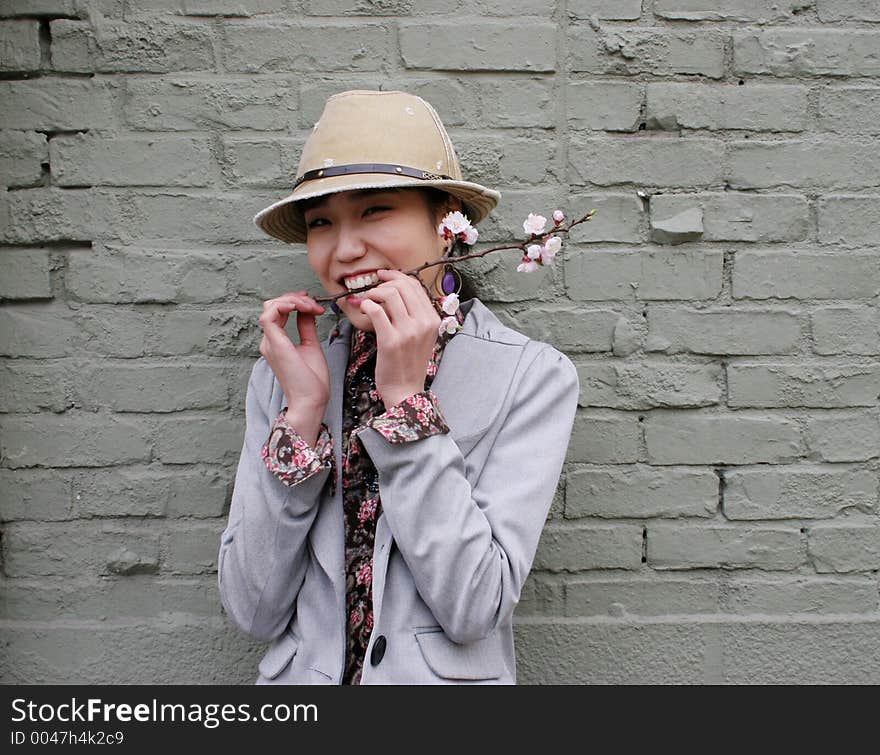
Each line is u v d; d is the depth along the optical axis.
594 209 1.61
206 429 1.61
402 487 1.14
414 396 1.16
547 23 1.60
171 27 1.60
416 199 1.26
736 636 1.61
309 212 1.28
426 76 1.60
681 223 1.60
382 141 1.24
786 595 1.62
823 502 1.62
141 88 1.60
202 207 1.61
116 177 1.60
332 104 1.30
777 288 1.61
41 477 1.61
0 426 1.60
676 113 1.61
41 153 1.59
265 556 1.22
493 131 1.61
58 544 1.61
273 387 1.37
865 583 1.62
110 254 1.60
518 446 1.24
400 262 1.24
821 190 1.61
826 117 1.61
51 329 1.60
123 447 1.61
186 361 1.61
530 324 1.61
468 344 1.31
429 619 1.20
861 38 1.61
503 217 1.61
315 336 1.30
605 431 1.62
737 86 1.61
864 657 1.61
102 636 1.60
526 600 1.62
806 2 1.61
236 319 1.61
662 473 1.62
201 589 1.62
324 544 1.24
